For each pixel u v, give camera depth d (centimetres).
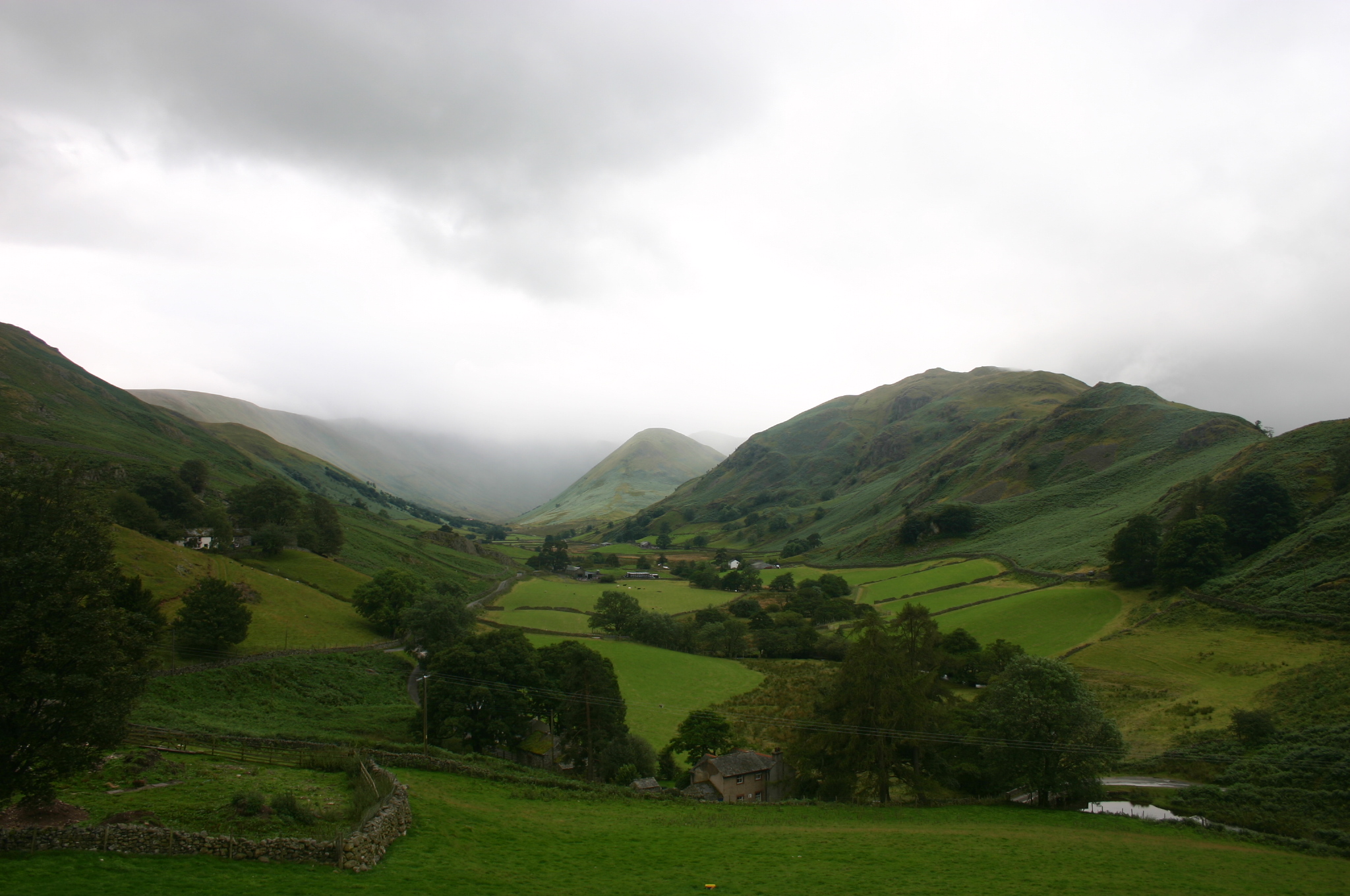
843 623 13188
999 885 3181
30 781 2581
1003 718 5350
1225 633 8156
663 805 4669
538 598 16425
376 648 9806
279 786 3634
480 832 3441
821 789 5597
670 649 11944
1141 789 5544
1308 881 3553
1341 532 8725
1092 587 11244
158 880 2294
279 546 13188
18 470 2689
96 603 2706
